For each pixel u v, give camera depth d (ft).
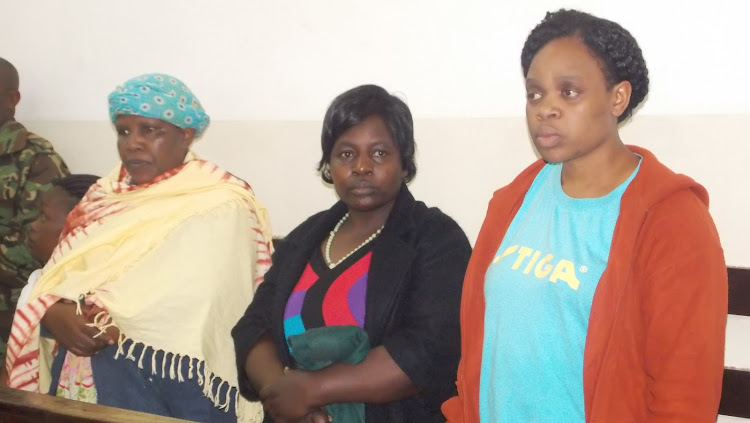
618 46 3.99
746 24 6.09
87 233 6.74
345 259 5.61
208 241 6.38
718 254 3.71
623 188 4.02
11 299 8.63
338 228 5.94
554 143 4.06
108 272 6.37
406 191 5.82
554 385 4.00
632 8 6.46
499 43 6.97
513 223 4.55
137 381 6.16
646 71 4.18
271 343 5.64
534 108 4.13
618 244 3.86
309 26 7.79
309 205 7.95
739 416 5.92
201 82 8.37
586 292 3.90
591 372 3.85
